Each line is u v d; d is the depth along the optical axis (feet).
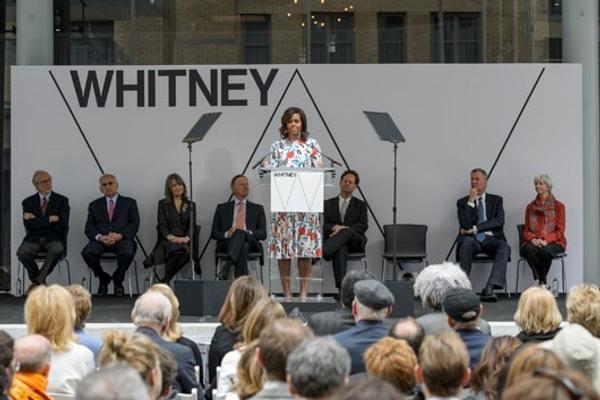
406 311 55.88
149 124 74.90
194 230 71.72
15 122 74.43
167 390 24.30
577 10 74.90
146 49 76.38
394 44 76.59
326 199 72.02
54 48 76.84
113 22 76.59
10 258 75.72
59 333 30.73
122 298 71.26
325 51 76.48
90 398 14.46
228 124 74.74
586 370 23.81
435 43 76.59
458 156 74.64
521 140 74.49
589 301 32.35
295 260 62.49
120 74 74.95
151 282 71.46
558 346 24.04
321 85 74.79
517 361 19.12
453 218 74.54
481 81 74.64
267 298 34.99
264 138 74.64
